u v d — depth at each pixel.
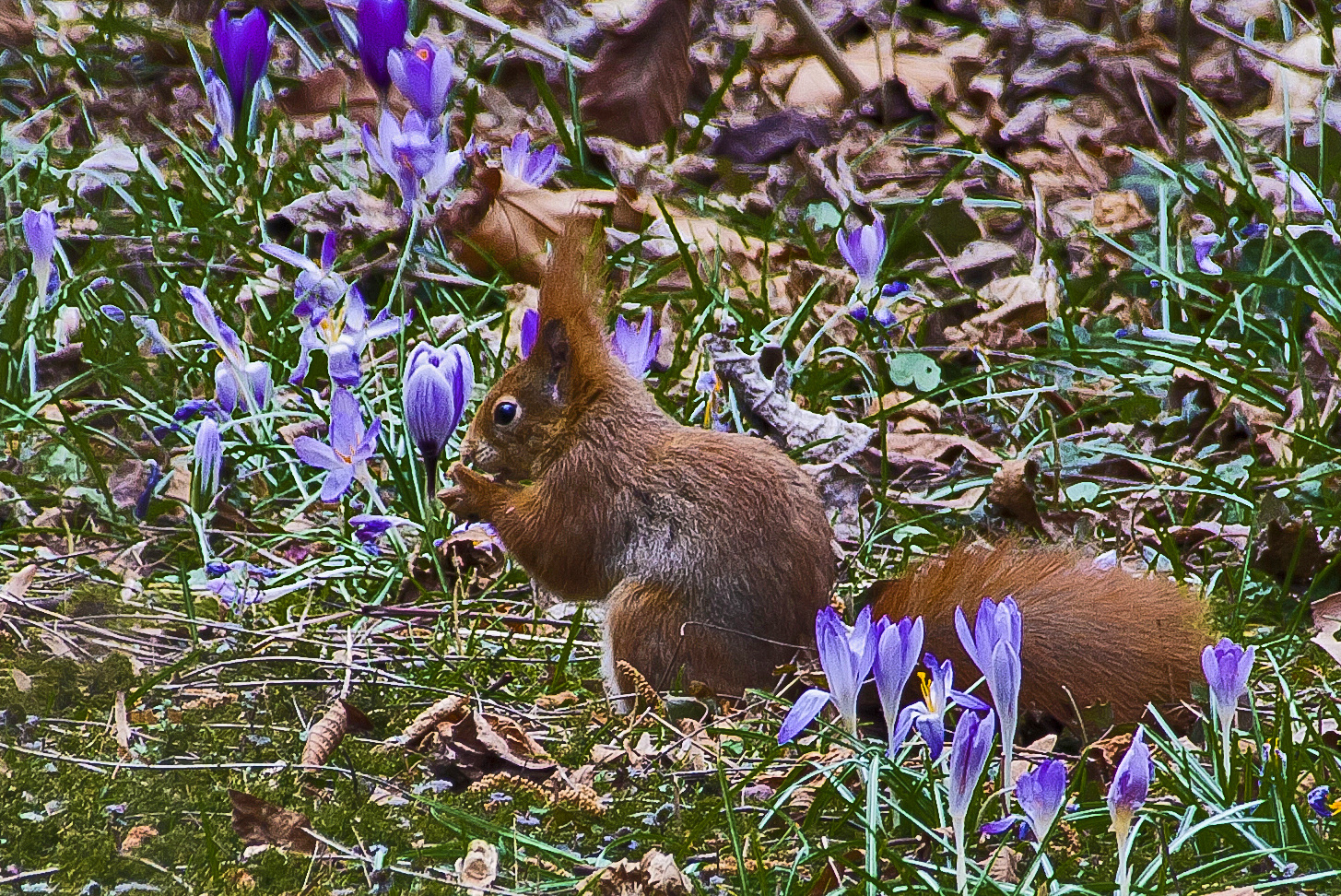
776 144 14.16
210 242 10.91
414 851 5.48
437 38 15.15
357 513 8.56
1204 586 8.02
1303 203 11.03
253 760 6.15
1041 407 10.37
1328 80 12.35
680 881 5.09
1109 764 6.23
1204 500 9.48
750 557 6.70
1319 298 10.82
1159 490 9.13
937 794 5.59
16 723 6.24
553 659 7.34
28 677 6.58
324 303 8.76
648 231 11.83
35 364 9.05
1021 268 12.25
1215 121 12.11
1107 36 16.19
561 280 7.09
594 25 15.52
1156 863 5.21
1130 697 6.49
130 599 7.44
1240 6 16.64
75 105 13.54
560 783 6.07
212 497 7.57
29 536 8.07
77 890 5.05
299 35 14.34
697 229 11.98
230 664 6.75
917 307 11.71
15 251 10.14
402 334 9.20
